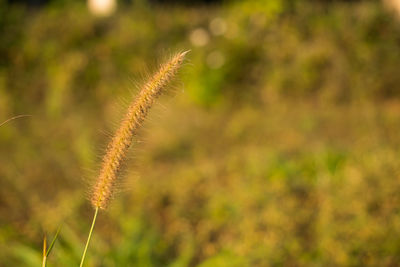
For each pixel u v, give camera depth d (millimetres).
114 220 5750
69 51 11211
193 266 5301
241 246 5215
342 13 11273
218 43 11180
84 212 5902
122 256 4723
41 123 9625
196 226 6078
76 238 4609
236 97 10859
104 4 13008
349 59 10875
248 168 7270
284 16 11289
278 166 6898
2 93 10227
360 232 5191
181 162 8156
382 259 4887
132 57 11148
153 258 5051
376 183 5926
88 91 10898
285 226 5512
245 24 11328
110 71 11023
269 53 11094
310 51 10906
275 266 4973
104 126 9273
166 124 9234
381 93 10875
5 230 5527
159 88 2531
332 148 7512
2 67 11070
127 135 2588
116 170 2621
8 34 11336
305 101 10820
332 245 5070
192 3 14938
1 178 7121
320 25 11188
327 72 10922
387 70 10836
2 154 8047
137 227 5441
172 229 5973
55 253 4426
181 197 6625
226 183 7078
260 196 6125
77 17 11586
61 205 5988
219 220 5973
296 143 8383
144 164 7617
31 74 11164
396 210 5520
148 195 6605
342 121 9500
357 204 5605
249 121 9578
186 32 11523
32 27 11469
